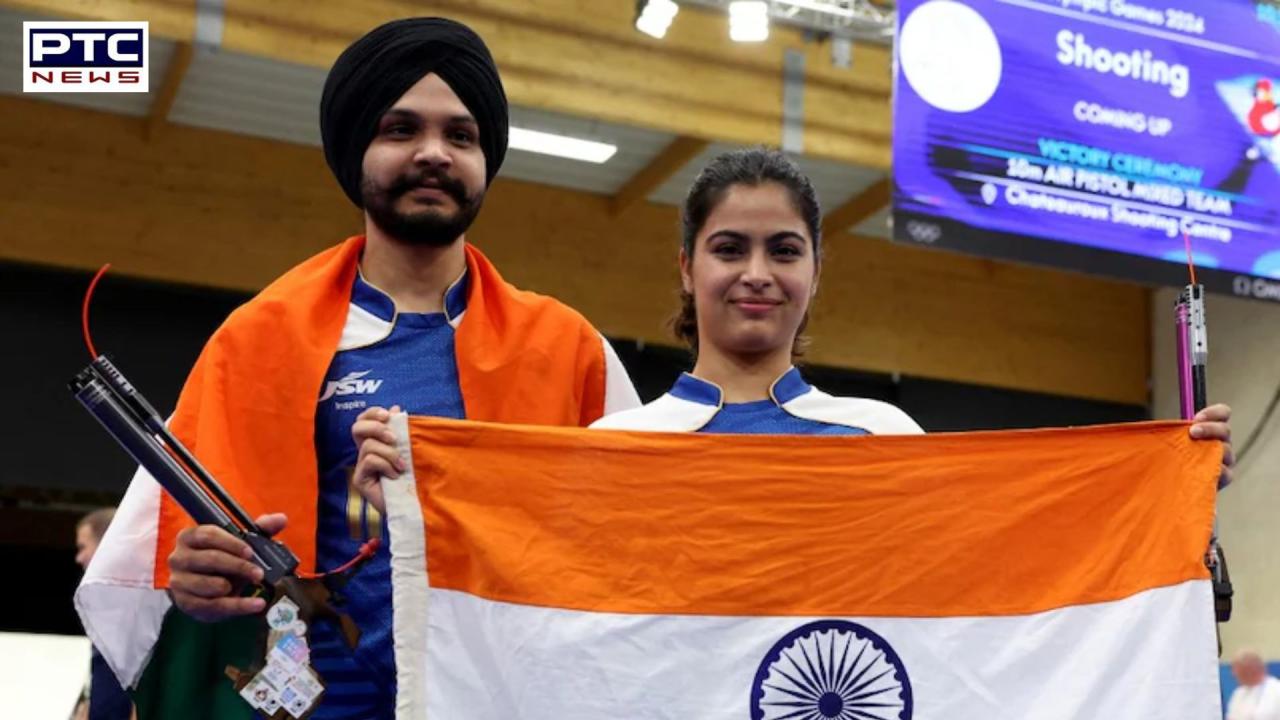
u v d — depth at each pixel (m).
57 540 10.20
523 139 8.78
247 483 2.48
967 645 2.38
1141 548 2.41
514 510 2.36
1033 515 2.43
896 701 2.36
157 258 8.73
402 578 2.30
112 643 2.45
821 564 2.40
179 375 8.74
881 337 10.62
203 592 2.25
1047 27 7.05
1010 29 6.97
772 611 2.38
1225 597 2.41
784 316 2.63
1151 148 7.16
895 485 2.44
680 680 2.33
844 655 2.37
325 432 2.57
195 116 8.84
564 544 2.36
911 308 10.77
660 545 2.38
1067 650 2.38
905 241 6.58
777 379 2.67
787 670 2.35
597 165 9.55
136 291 8.72
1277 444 10.45
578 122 8.80
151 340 8.71
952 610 2.40
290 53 7.18
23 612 10.60
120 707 2.49
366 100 2.61
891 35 8.40
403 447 2.35
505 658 2.30
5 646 4.30
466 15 7.56
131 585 2.45
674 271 10.05
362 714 2.44
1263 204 7.33
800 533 2.41
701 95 8.07
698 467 2.42
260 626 2.50
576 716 2.29
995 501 2.44
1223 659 10.58
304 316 2.60
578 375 2.76
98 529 4.77
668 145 9.16
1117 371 11.43
